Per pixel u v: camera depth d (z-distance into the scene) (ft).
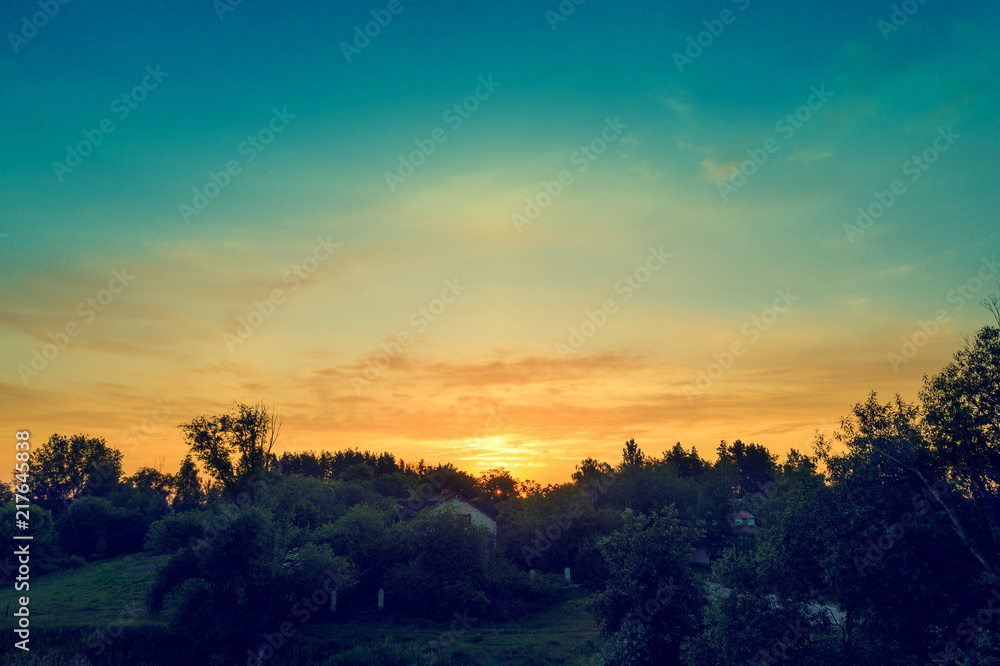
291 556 99.81
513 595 123.75
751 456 339.16
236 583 87.86
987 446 56.13
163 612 109.29
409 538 122.42
